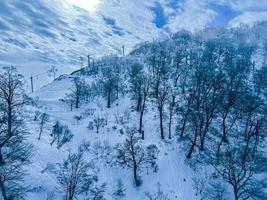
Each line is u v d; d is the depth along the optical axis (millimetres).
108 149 48938
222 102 59062
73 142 52531
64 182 37188
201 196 40156
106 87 81125
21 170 34438
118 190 40906
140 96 65750
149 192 40969
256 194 39281
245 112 56219
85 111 73812
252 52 139000
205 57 106438
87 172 41812
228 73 85500
